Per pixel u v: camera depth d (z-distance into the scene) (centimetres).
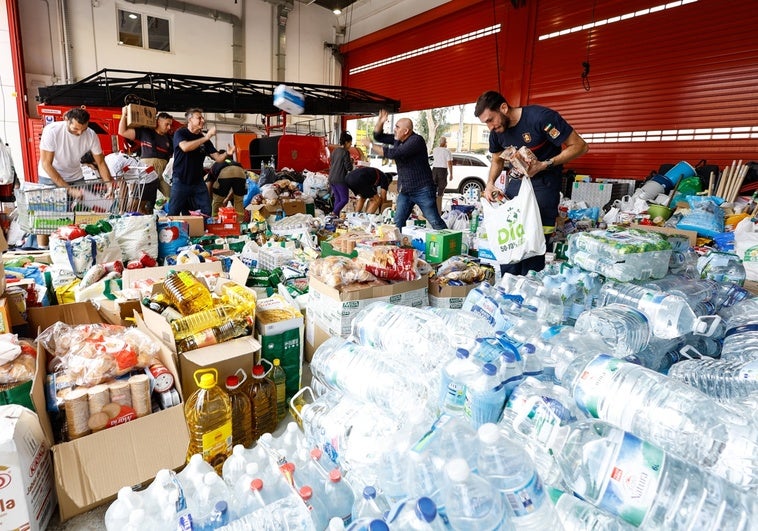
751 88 621
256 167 1099
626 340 152
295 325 208
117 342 167
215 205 609
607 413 108
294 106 364
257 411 187
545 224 294
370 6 1308
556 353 142
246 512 114
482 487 80
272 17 1315
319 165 1073
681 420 100
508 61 938
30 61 1005
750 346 148
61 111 794
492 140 317
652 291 186
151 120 553
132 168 463
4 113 916
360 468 120
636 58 739
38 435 140
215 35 1244
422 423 112
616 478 90
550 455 109
